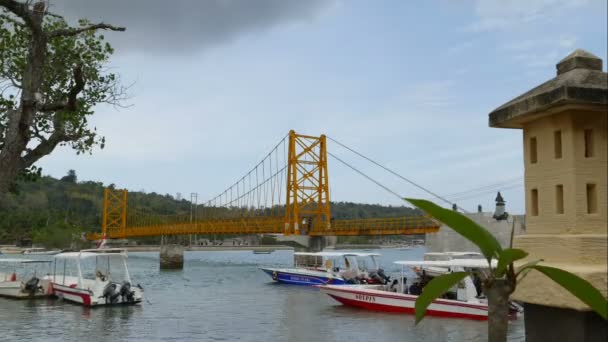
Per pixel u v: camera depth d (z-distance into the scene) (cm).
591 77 330
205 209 9819
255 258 12925
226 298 3766
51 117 1255
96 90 1330
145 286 4888
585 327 313
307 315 2789
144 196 17700
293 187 7031
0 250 11375
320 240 6769
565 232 329
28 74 918
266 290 4312
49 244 11669
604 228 326
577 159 327
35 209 15038
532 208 360
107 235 11381
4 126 1190
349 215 12056
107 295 3216
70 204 18475
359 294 2877
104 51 1328
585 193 326
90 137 1301
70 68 1276
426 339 2116
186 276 6322
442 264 2614
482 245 296
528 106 339
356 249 12044
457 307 2522
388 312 2741
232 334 2353
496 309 291
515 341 1866
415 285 2828
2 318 2770
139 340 2236
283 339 2212
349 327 2402
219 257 13612
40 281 3672
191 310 3112
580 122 331
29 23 913
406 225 5069
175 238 9188
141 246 13988
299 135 7269
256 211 8562
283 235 6688
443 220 301
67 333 2381
